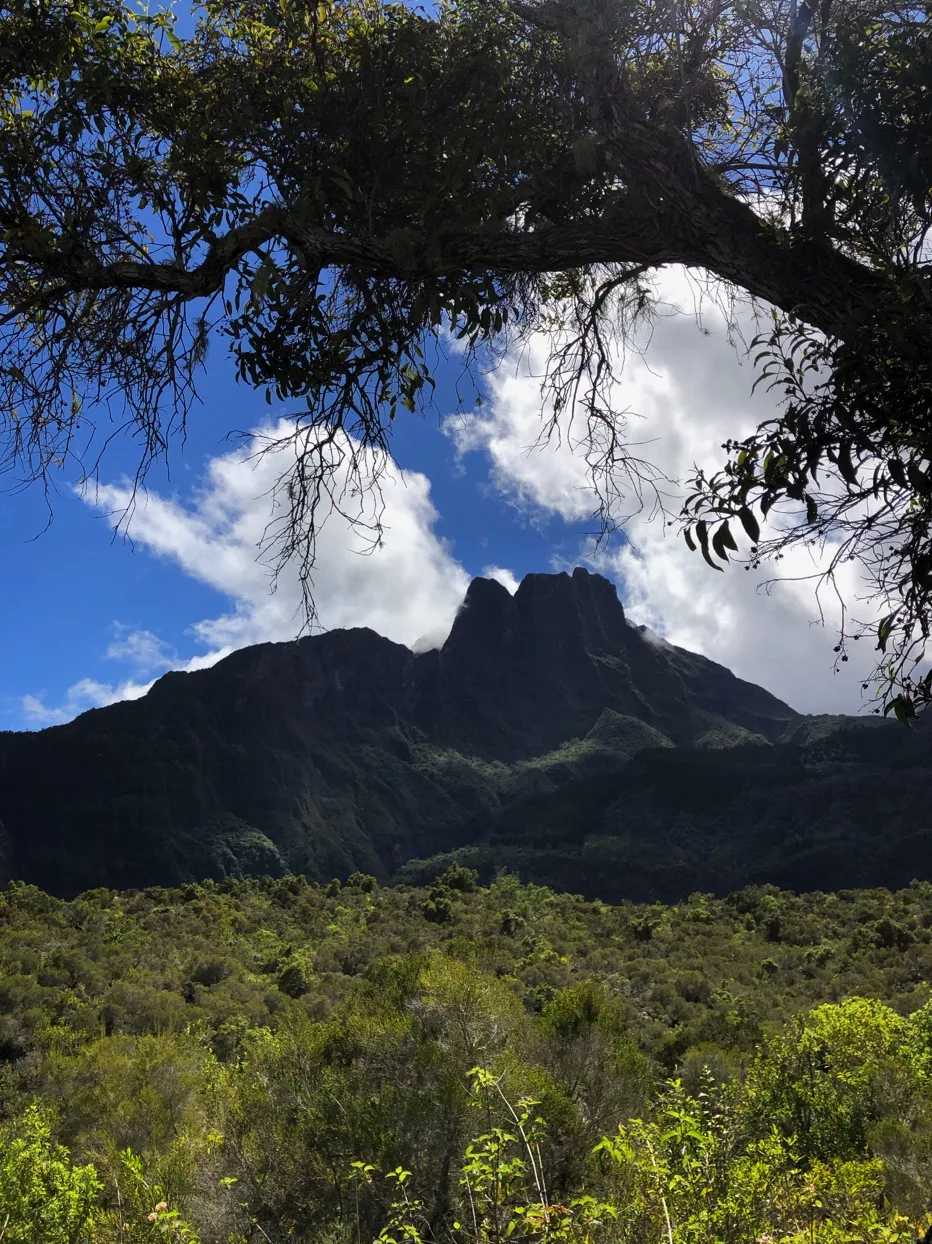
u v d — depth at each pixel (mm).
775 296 1899
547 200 2254
